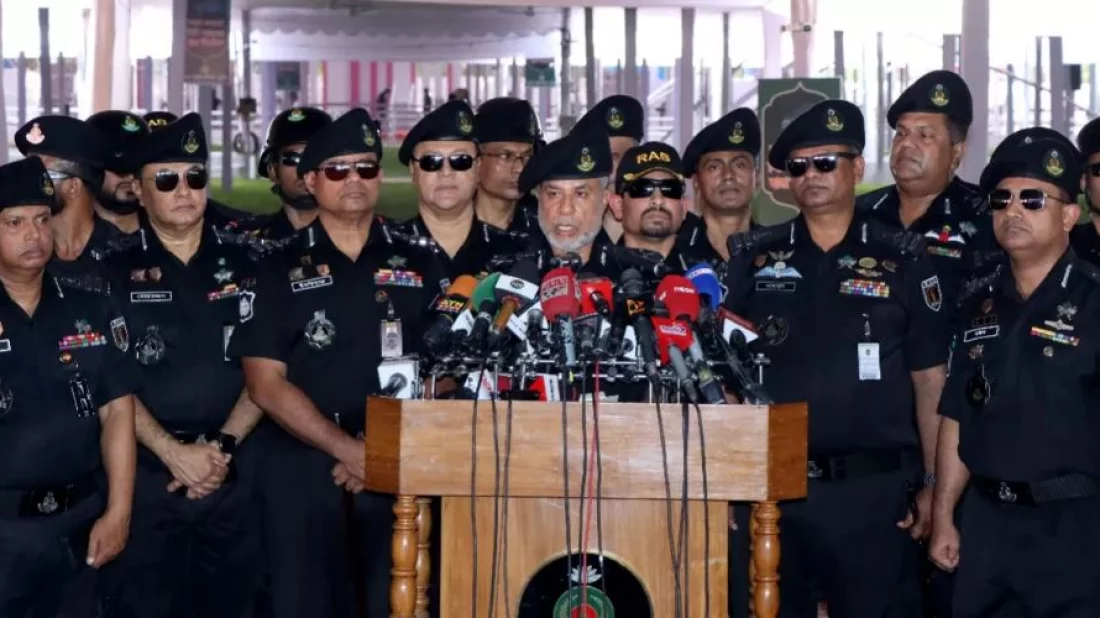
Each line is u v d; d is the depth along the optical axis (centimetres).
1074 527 427
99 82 1271
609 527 347
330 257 484
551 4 1372
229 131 1533
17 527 427
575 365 350
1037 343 433
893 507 469
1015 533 433
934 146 539
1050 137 450
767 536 347
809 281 479
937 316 475
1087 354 426
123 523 454
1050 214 430
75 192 504
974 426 443
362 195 479
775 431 339
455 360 357
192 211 505
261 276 482
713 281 396
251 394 478
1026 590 433
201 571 509
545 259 408
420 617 376
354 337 478
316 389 476
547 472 339
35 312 436
